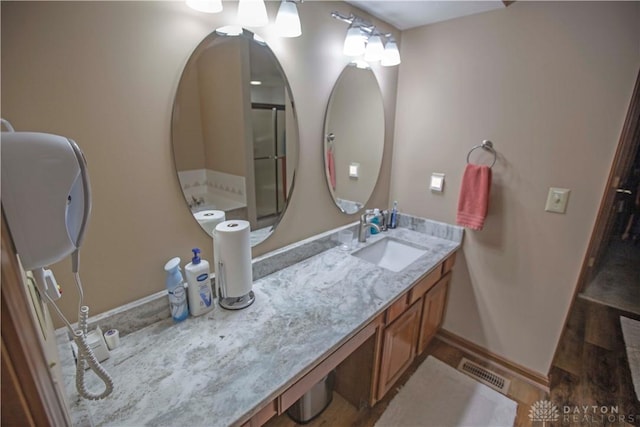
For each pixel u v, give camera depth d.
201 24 1.01
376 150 1.95
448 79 1.77
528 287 1.72
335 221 1.78
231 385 0.82
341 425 1.52
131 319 1.01
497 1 1.45
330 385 1.59
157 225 1.04
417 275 1.47
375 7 1.54
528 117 1.54
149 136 0.97
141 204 0.99
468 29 1.64
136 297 1.04
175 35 0.96
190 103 1.04
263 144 1.30
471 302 1.96
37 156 0.49
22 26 0.71
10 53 0.71
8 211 0.48
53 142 0.50
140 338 0.99
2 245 0.38
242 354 0.93
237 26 1.11
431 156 1.93
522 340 1.81
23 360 0.40
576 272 1.54
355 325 1.08
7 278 0.37
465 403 1.65
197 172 1.11
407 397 1.68
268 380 0.84
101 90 0.85
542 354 1.75
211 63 1.07
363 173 1.90
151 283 1.06
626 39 1.25
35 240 0.51
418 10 1.58
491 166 1.70
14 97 0.73
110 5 0.83
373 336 1.38
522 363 1.84
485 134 1.69
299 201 1.53
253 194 1.31
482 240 1.83
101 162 0.88
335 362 1.06
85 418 0.70
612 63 1.30
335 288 1.33
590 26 1.32
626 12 1.24
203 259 1.19
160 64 0.95
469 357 1.98
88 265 0.91
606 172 1.38
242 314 1.13
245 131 1.22
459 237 1.89
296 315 1.13
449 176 1.88
